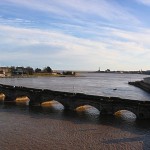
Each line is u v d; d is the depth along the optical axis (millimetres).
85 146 43250
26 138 46938
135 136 48875
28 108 75750
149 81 173750
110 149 42000
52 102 85062
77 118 62938
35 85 181125
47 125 55969
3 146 42719
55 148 42188
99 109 67625
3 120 59969
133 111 62656
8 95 90125
